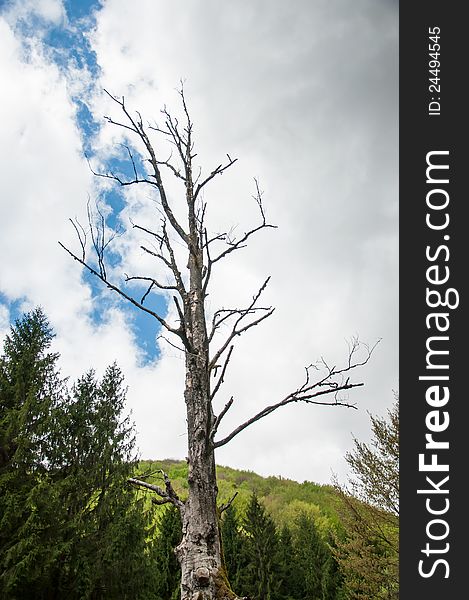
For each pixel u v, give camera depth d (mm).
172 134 7098
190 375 5336
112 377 19891
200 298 5918
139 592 16406
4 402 16828
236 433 4926
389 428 17531
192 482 4730
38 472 16453
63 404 18047
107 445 17875
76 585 15250
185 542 4527
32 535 13883
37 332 18203
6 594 13445
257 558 30859
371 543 19219
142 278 6000
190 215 6547
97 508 17078
